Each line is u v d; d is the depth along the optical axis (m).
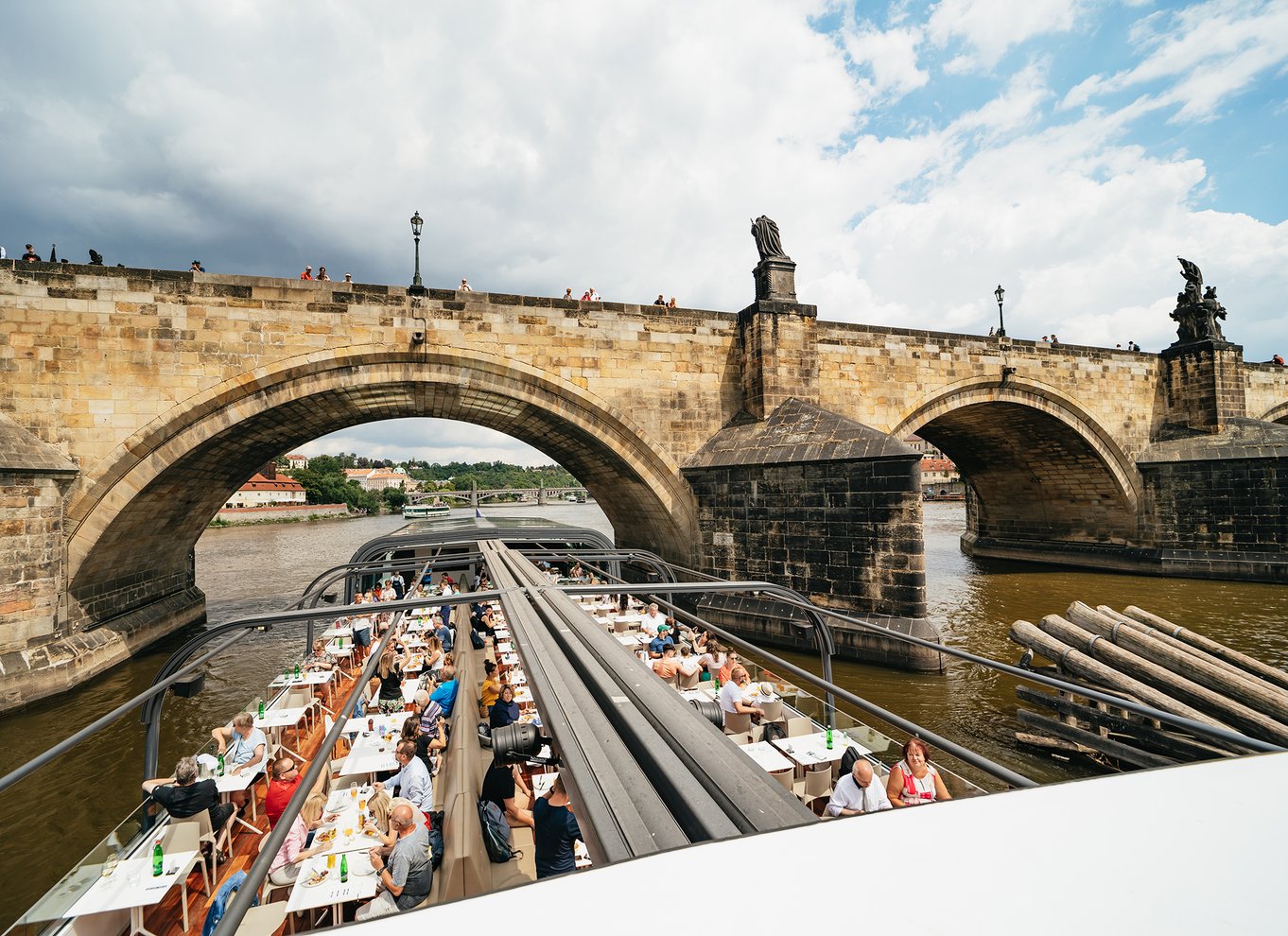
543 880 1.26
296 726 12.73
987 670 18.09
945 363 29.53
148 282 18.66
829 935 0.99
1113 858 1.27
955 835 1.41
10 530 16.48
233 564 52.09
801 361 25.03
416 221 23.03
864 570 19.47
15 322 17.56
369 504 166.50
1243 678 11.74
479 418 29.58
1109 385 33.75
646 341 24.83
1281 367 38.41
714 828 1.74
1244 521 30.25
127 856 6.86
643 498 27.62
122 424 18.25
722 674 10.75
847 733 8.60
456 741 7.98
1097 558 35.62
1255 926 1.00
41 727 15.85
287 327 20.06
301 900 5.91
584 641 4.09
